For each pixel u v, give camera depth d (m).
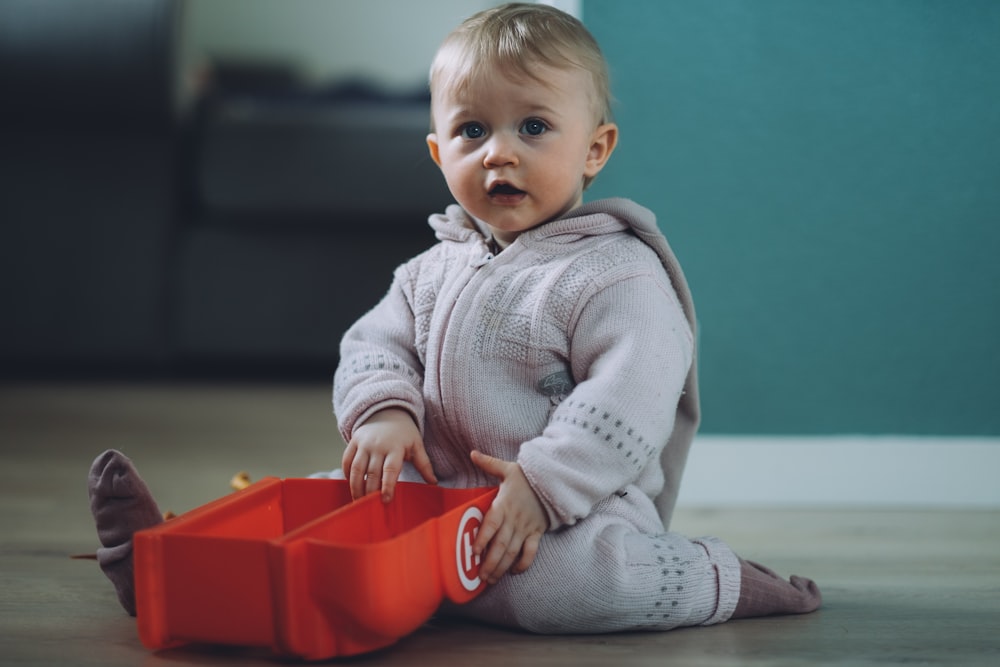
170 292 2.56
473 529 0.89
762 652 0.87
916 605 1.01
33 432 1.97
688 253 1.47
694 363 1.05
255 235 2.56
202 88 2.87
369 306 2.59
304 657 0.81
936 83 1.46
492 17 1.03
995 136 1.46
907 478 1.48
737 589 0.94
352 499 0.98
